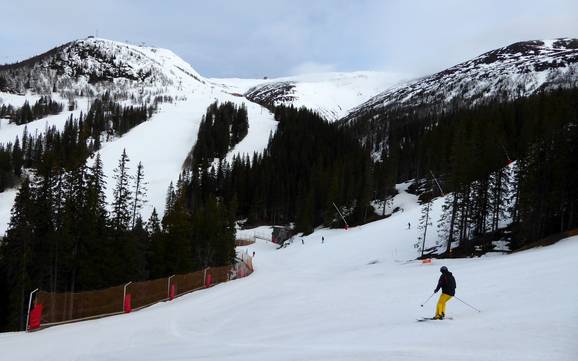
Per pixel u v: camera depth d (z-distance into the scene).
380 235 70.31
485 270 28.55
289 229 100.56
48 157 45.59
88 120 171.50
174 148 162.00
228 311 23.05
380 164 110.12
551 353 9.06
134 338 16.28
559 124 54.53
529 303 15.97
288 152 144.12
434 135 117.94
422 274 34.47
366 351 11.00
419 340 11.99
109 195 115.38
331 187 98.25
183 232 53.00
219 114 179.62
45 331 18.61
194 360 11.73
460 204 55.50
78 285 43.12
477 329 12.64
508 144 84.56
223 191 126.81
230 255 65.44
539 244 42.69
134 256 47.44
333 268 56.81
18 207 41.00
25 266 38.53
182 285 32.16
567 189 46.53
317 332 15.62
